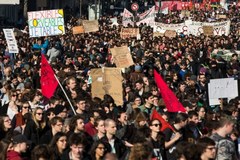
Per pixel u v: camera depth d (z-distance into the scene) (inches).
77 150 498.0
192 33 2079.2
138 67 1005.2
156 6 4146.2
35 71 971.3
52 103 697.0
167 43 1609.3
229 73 1113.4
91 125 611.8
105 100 716.0
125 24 2412.6
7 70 952.9
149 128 569.3
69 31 2170.3
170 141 575.2
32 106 741.3
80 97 697.0
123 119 644.7
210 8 4547.2
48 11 1363.2
